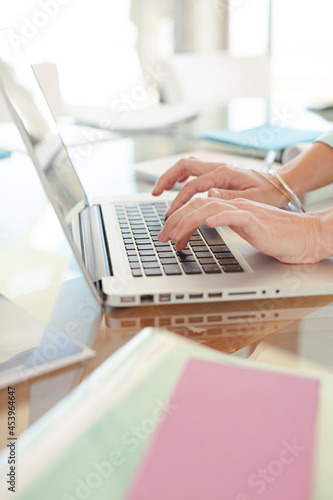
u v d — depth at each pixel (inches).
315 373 15.3
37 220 36.1
